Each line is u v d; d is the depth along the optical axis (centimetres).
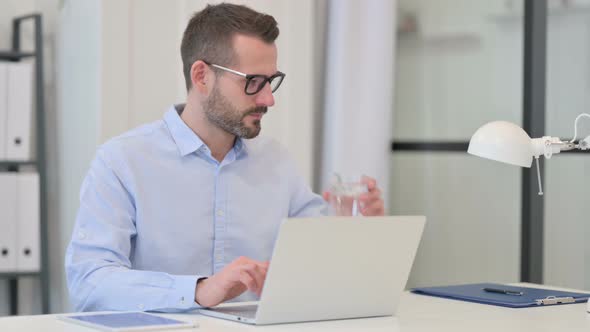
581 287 378
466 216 387
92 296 190
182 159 230
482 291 216
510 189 370
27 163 352
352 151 379
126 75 331
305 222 156
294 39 368
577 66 375
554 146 186
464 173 386
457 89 389
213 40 220
